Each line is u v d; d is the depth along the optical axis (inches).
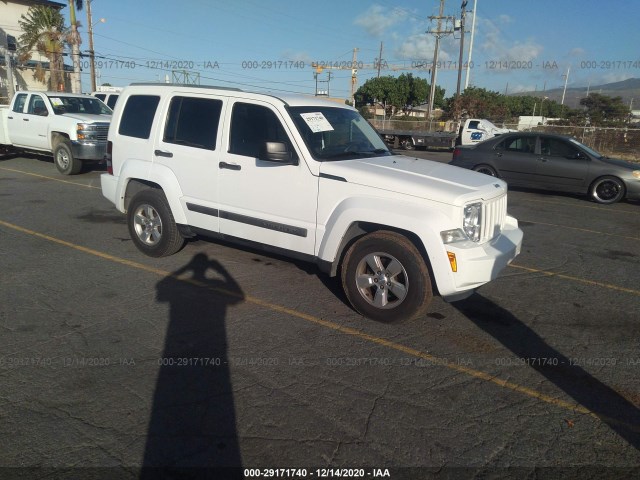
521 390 142.2
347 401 133.4
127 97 247.1
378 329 177.0
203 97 219.0
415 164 201.9
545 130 1195.3
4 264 232.1
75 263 235.9
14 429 117.6
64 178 475.2
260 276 224.8
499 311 197.9
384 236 173.3
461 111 1534.2
